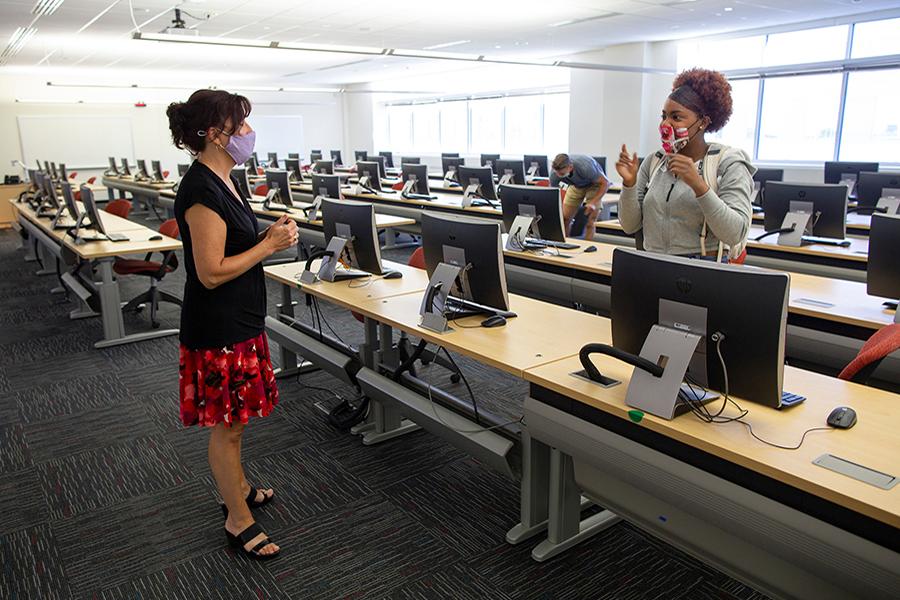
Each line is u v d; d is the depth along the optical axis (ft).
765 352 4.63
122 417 10.91
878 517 3.87
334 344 10.50
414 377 9.23
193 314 6.38
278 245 6.55
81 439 10.11
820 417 5.16
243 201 6.63
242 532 7.22
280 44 22.26
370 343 9.45
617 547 7.30
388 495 8.42
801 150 31.99
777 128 32.71
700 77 6.55
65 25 26.48
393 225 17.39
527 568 6.96
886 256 7.92
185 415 6.66
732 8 26.13
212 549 7.36
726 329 4.77
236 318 6.46
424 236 8.36
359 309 8.64
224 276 6.16
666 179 7.34
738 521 4.82
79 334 15.58
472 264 7.64
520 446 7.29
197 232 6.03
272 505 8.23
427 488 8.58
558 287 12.08
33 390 12.11
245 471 9.04
